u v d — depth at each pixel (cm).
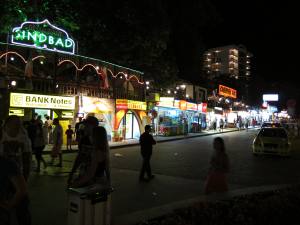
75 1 2495
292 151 2491
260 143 2039
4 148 622
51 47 2403
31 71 2312
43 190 1011
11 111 2195
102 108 2792
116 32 2873
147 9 2881
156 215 635
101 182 570
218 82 7656
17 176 400
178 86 4647
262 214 595
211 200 688
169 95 4331
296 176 1397
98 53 2962
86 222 494
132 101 3050
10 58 2408
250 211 610
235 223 560
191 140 3428
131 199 939
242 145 2862
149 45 3053
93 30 2766
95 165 566
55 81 2430
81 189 505
